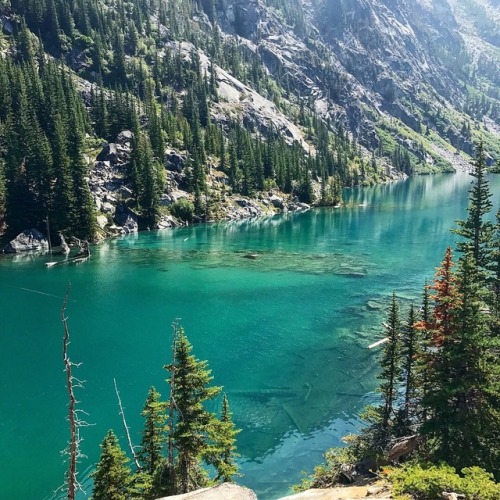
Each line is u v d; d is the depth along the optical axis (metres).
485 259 33.31
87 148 127.69
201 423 20.44
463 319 19.91
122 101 147.75
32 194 95.69
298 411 33.53
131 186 120.25
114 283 68.69
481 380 19.70
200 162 140.75
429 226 115.62
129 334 49.16
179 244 99.19
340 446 29.23
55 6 181.38
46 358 43.16
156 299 61.12
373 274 71.88
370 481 22.05
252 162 152.12
